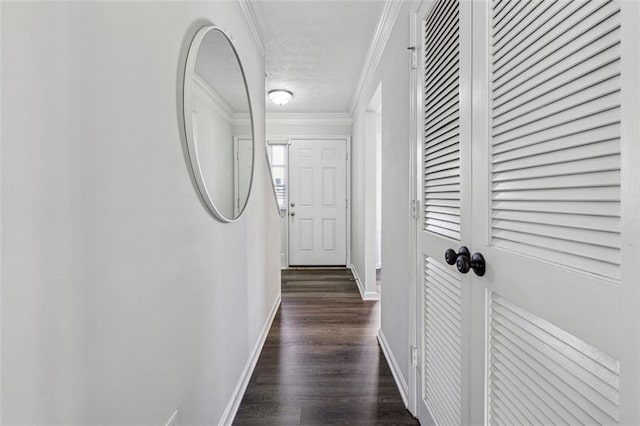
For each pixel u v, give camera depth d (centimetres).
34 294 52
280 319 283
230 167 154
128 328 76
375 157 338
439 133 123
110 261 70
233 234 160
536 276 67
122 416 74
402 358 175
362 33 233
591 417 55
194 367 113
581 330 56
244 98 181
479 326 90
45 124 54
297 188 482
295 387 181
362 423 152
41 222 53
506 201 78
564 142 60
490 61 84
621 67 48
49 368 55
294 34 234
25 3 50
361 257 364
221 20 145
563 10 59
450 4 112
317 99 397
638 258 45
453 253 98
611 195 51
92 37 64
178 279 101
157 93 89
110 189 69
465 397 98
